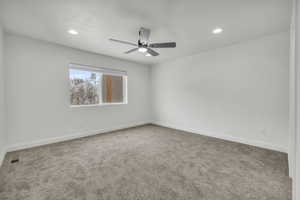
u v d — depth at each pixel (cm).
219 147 293
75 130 355
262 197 151
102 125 409
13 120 270
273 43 270
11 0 172
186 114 427
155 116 526
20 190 161
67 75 338
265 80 281
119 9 192
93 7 188
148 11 197
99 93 411
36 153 261
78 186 168
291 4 179
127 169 207
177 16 209
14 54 270
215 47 343
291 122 188
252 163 224
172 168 210
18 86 275
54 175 191
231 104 331
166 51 373
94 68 389
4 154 247
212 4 181
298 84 109
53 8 190
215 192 159
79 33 266
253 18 214
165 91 486
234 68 323
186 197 151
